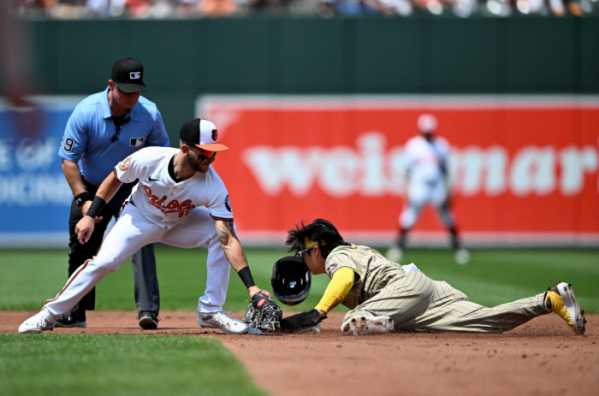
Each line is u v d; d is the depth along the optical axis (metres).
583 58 48.69
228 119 49.06
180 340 14.87
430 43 49.03
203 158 15.16
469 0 51.50
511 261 42.53
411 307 16.36
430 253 47.72
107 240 16.44
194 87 48.91
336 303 16.14
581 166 48.66
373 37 49.03
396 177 48.94
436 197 42.97
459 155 49.00
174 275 37.31
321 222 17.12
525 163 48.91
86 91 47.97
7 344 14.27
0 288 31.75
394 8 50.84
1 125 46.72
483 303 26.12
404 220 43.78
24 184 47.41
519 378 11.12
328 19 48.97
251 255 45.44
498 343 14.88
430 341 15.07
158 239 17.02
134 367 11.70
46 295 29.59
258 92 49.09
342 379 10.95
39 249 47.56
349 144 49.09
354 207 48.94
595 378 11.14
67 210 47.56
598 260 43.12
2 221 47.47
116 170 15.95
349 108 49.16
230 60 48.94
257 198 48.88
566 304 16.17
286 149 48.97
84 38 47.91
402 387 10.44
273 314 15.67
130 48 48.47
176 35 48.75
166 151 15.80
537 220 48.72
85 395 9.70
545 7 49.62
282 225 48.81
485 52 49.00
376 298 16.36
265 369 11.70
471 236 48.81
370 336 16.03
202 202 15.96
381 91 49.19
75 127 18.22
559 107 48.88
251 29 48.94
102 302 28.25
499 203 48.81
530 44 48.81
